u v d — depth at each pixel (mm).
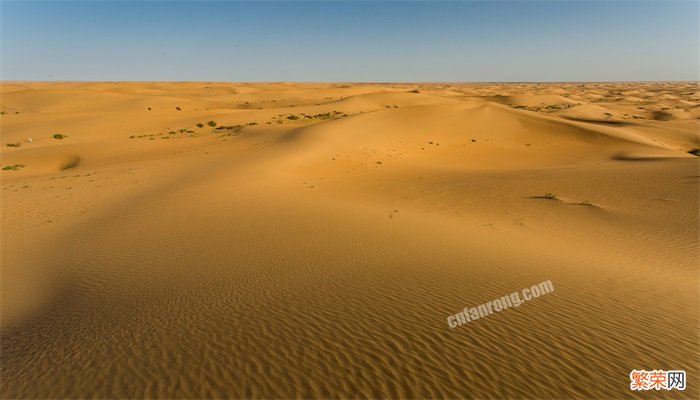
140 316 7891
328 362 6203
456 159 43656
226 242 12961
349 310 7969
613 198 21734
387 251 12008
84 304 8953
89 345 6840
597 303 8922
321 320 7527
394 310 8008
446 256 11727
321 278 9750
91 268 11312
